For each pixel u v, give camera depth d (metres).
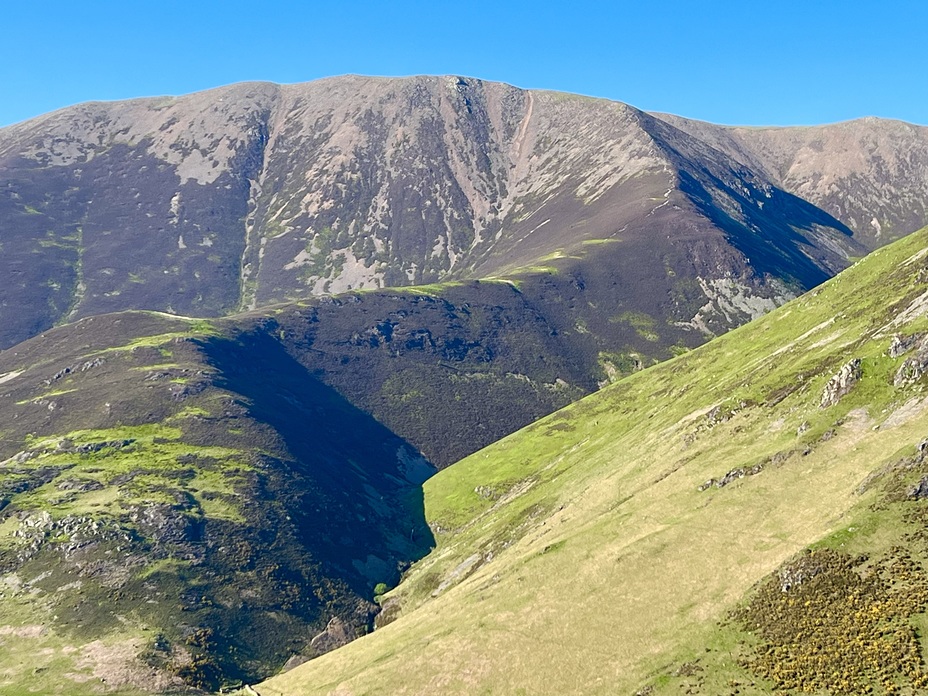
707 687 67.12
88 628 141.62
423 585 159.88
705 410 133.88
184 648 139.50
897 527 72.19
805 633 67.69
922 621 62.03
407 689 87.94
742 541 85.62
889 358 99.44
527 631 88.25
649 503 106.81
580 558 100.44
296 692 106.12
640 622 80.88
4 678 128.25
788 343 150.88
